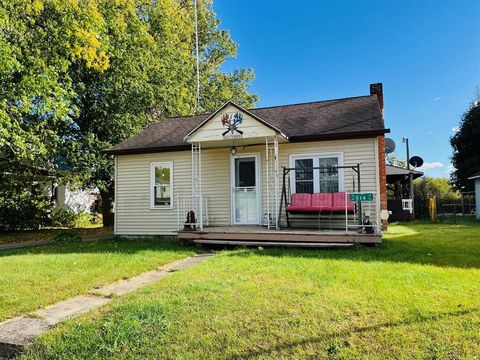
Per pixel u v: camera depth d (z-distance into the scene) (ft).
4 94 36.68
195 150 38.68
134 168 41.88
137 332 11.45
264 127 31.04
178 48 79.25
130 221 41.65
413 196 73.97
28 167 57.98
